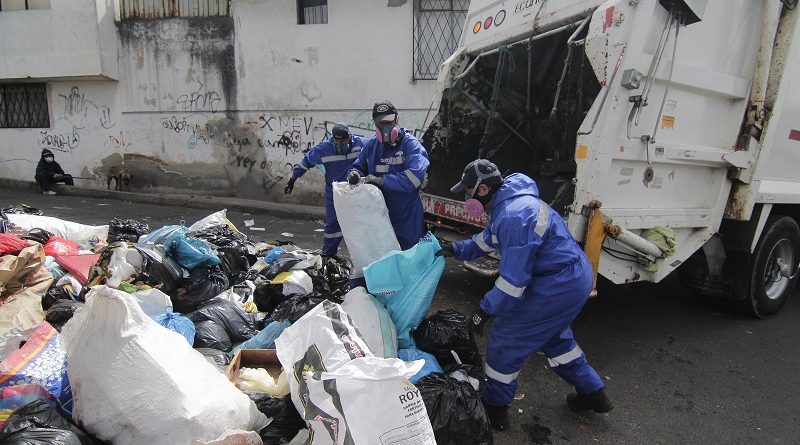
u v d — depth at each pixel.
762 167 3.98
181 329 2.73
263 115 9.59
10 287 3.20
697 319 4.40
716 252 4.28
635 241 3.41
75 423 1.91
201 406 1.85
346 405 1.76
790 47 3.86
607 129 3.17
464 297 4.57
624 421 2.83
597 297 4.87
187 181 10.21
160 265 3.49
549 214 2.53
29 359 2.12
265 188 9.87
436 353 2.94
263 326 3.26
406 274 2.96
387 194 3.75
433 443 1.85
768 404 3.04
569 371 2.73
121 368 1.84
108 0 9.74
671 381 3.29
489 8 4.62
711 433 2.74
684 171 3.75
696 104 3.66
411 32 8.78
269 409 2.19
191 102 9.87
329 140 4.80
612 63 3.17
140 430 1.79
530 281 2.53
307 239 6.94
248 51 9.41
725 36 3.68
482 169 2.58
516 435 2.67
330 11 8.97
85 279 3.50
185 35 9.60
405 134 3.85
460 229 4.65
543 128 4.72
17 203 9.01
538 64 4.51
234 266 4.05
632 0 3.11
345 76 9.16
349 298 2.97
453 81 4.70
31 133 10.84
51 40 9.83
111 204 9.36
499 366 2.61
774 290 4.54
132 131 10.27
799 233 4.60
